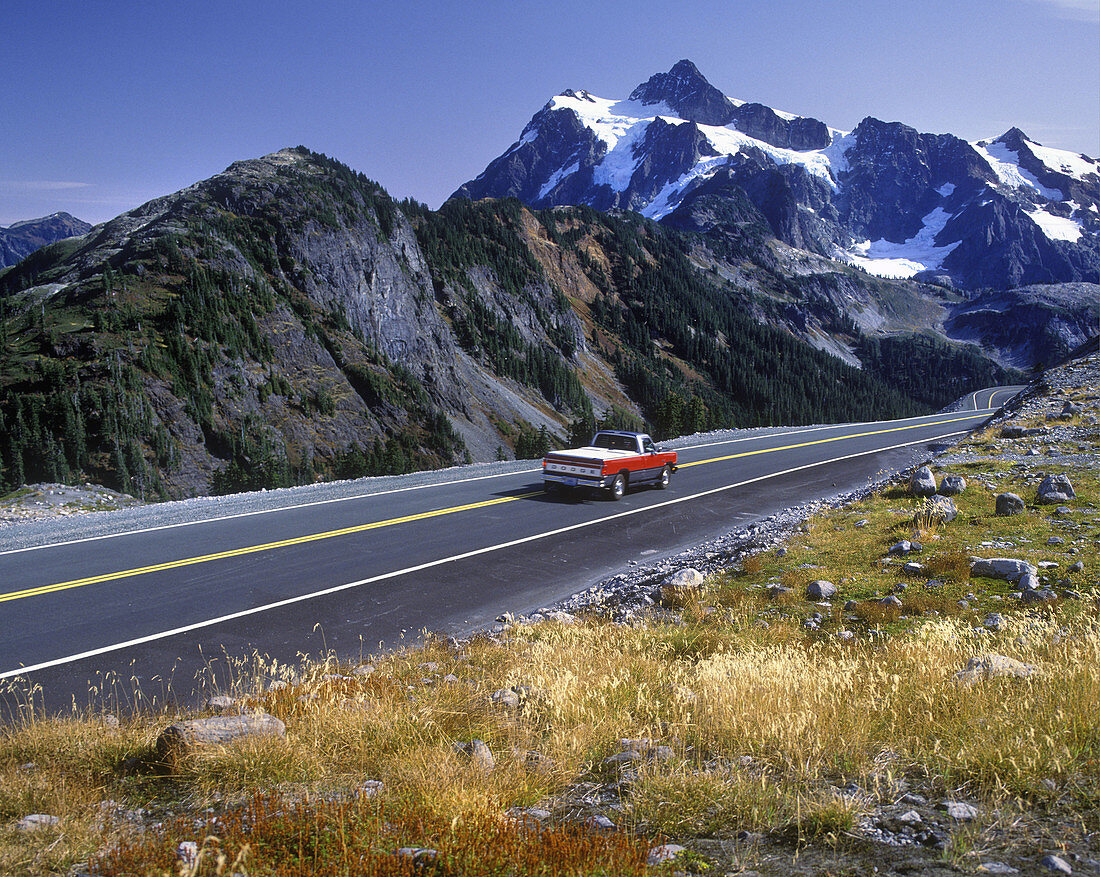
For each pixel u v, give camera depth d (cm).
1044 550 1107
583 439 12275
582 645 854
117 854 353
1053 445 1908
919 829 370
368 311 12681
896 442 3712
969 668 632
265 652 912
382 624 1039
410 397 11750
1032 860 325
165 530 1576
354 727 551
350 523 1662
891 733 509
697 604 1041
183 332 9544
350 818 380
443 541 1526
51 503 2050
